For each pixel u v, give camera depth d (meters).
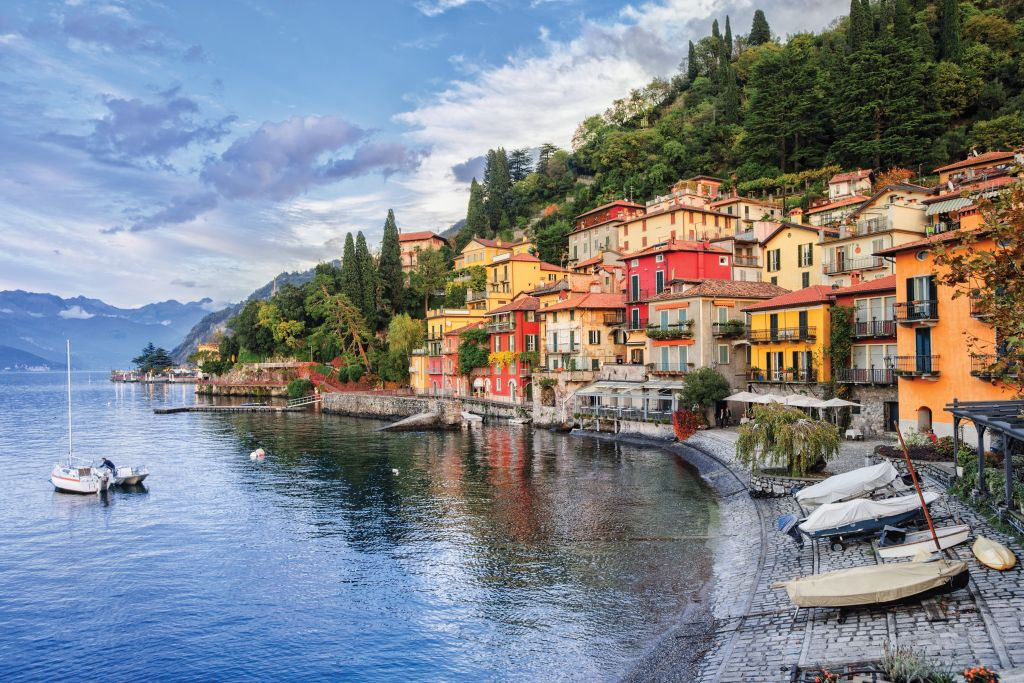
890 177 89.62
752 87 155.88
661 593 26.92
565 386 81.69
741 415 66.31
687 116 166.75
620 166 155.25
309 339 155.75
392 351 131.50
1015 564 20.47
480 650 23.36
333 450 71.19
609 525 36.81
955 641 17.16
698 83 182.00
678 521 36.78
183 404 151.50
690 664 20.34
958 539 23.05
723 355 67.50
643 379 72.50
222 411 128.38
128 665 23.83
